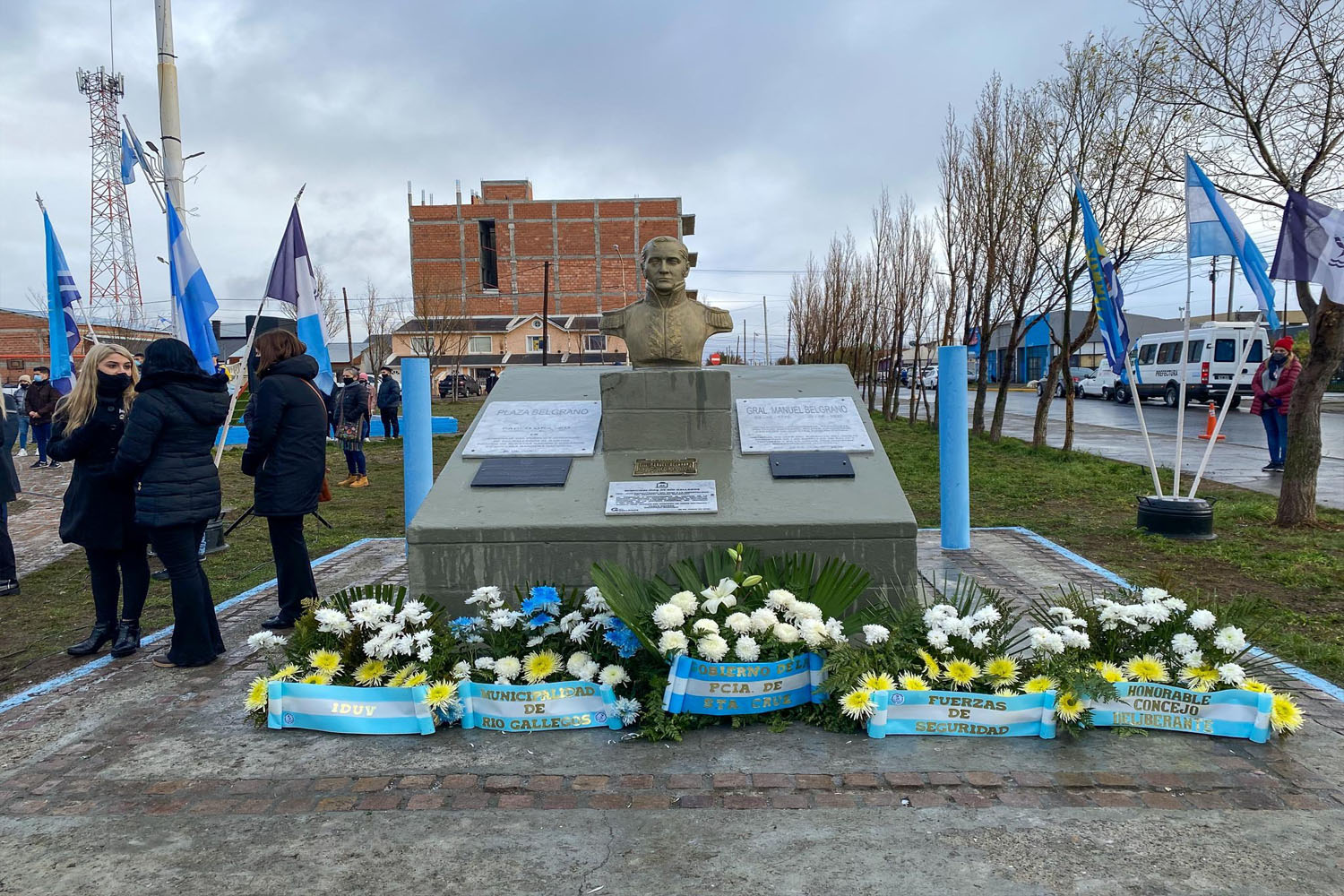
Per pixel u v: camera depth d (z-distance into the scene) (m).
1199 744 3.41
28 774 3.30
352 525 9.46
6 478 6.55
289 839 2.80
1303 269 6.46
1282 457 12.00
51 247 7.86
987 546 7.48
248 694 3.97
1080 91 12.77
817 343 35.00
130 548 4.82
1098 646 3.75
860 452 4.59
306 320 7.27
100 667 4.64
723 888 2.49
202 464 4.47
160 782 3.21
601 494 4.33
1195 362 26.25
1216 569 6.61
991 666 3.53
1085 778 3.13
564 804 2.99
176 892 2.52
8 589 6.61
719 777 3.16
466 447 4.74
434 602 3.99
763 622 3.53
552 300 63.47
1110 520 8.82
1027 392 42.00
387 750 3.45
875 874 2.55
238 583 6.66
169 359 4.31
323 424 5.21
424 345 42.97
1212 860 2.60
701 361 5.31
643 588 3.92
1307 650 4.60
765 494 4.28
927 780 3.12
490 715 3.59
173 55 7.69
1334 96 7.36
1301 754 3.33
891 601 4.09
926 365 48.25
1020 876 2.53
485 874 2.58
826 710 3.58
